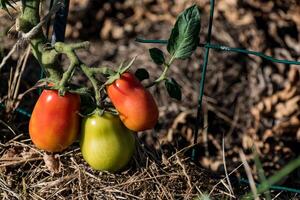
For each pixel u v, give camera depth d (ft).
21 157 9.90
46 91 8.91
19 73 11.04
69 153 9.84
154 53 9.36
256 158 8.93
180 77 12.92
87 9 13.56
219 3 13.71
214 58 13.16
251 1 13.78
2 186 9.59
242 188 10.46
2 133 10.32
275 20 13.66
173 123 12.45
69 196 9.54
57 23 9.92
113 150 9.04
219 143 12.49
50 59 9.25
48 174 9.78
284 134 12.74
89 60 13.05
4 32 12.25
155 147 10.64
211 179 10.20
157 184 9.76
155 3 13.79
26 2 9.34
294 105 12.96
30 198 9.52
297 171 12.09
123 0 13.74
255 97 13.01
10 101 10.71
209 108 12.74
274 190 10.64
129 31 13.41
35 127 8.98
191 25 9.22
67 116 8.92
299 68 13.21
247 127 12.74
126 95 8.75
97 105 9.00
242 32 13.47
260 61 13.24
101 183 9.61
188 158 10.36
